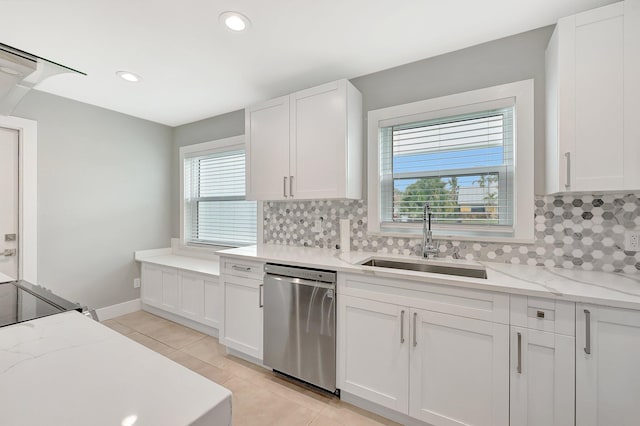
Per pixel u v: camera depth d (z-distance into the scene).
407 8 1.56
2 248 2.44
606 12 1.35
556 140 1.49
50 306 1.04
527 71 1.78
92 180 2.97
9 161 2.48
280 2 1.51
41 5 1.51
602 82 1.36
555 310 1.24
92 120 2.96
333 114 2.12
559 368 1.23
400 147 2.22
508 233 1.85
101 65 2.15
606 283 1.35
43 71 1.12
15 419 0.47
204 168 3.51
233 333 2.27
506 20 1.67
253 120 2.53
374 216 2.26
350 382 1.73
